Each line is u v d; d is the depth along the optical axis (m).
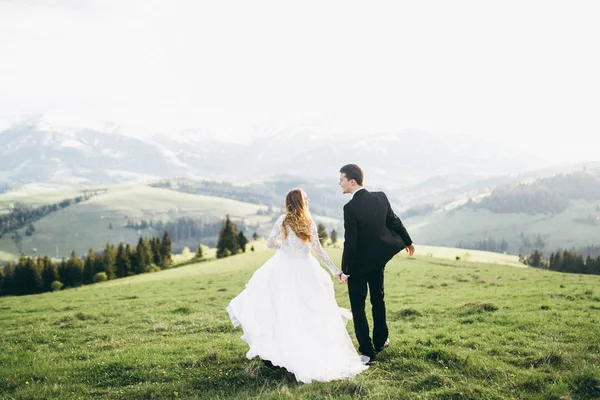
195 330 13.27
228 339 10.83
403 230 8.06
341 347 7.70
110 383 7.60
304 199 8.05
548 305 14.47
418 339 9.26
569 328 10.09
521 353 8.21
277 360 7.22
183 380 7.48
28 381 7.79
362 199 7.65
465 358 7.63
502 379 6.81
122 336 12.95
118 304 23.78
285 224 7.98
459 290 23.81
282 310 7.59
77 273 95.88
